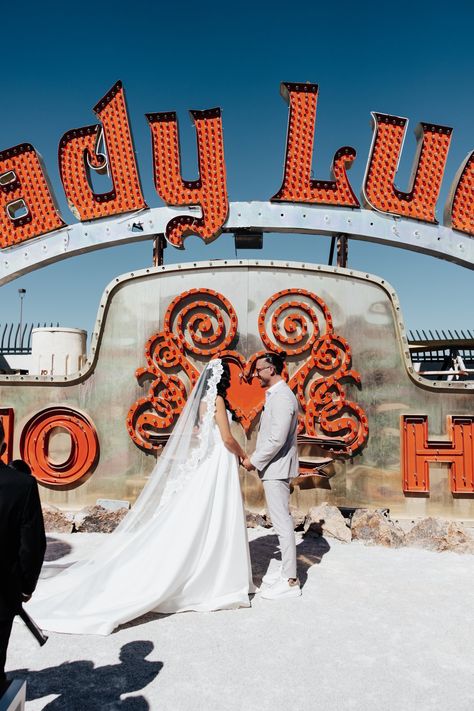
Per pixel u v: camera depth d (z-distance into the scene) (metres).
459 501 6.65
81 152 7.66
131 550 3.95
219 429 4.25
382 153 7.44
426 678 2.90
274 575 4.57
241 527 4.13
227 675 2.91
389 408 6.81
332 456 6.73
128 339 7.01
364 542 5.91
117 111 7.60
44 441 6.88
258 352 6.89
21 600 2.08
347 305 6.97
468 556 5.46
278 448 4.23
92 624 3.44
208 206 7.35
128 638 3.38
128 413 6.85
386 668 3.00
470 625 3.64
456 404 6.78
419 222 7.41
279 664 3.04
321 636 3.43
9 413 6.89
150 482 4.20
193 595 3.88
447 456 6.67
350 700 2.67
